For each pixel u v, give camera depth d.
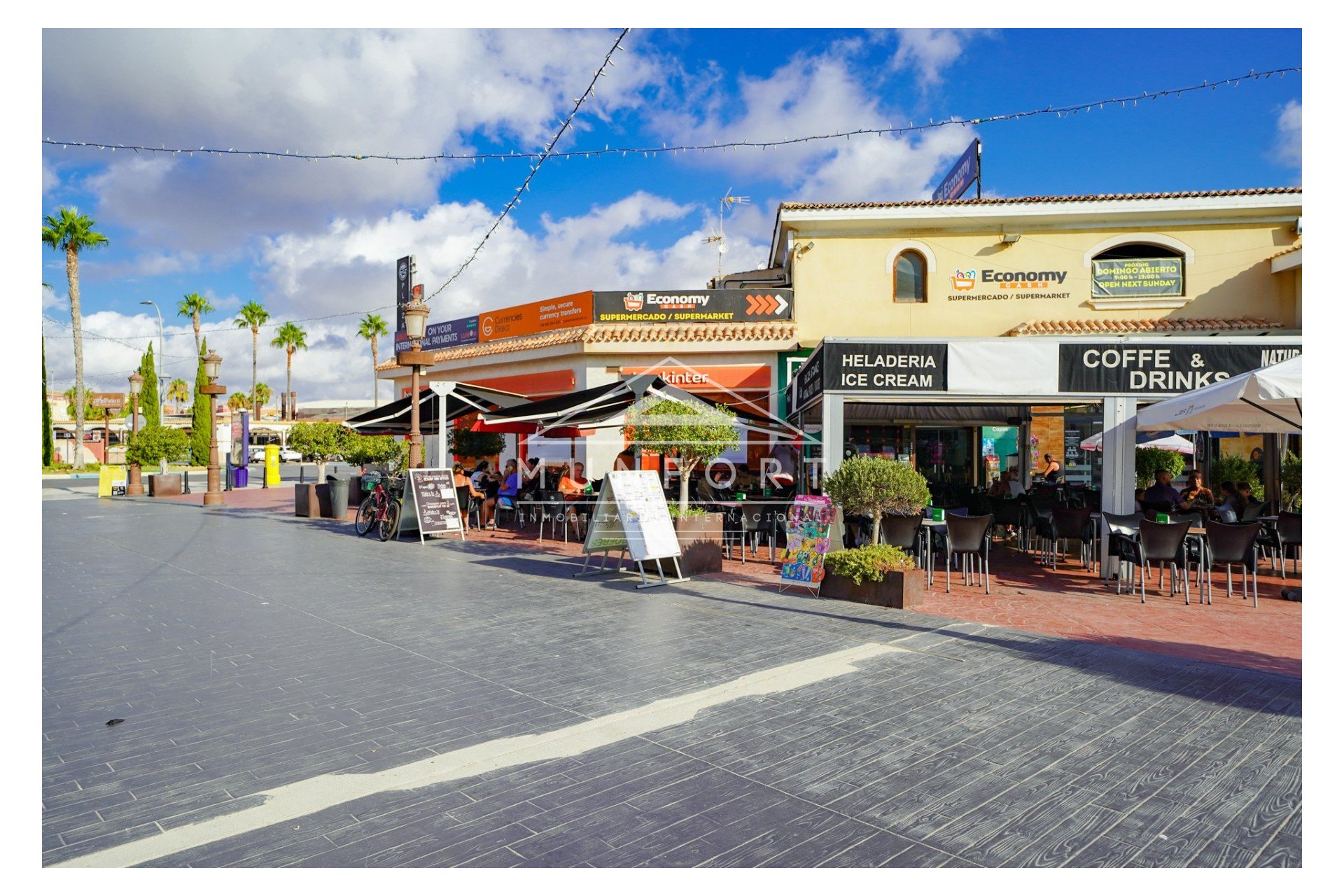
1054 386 10.05
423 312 14.12
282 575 9.76
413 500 13.55
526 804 3.61
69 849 3.17
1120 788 3.81
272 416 86.75
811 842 3.29
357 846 3.22
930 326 17.38
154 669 5.67
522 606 7.94
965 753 4.21
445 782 3.83
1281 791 3.77
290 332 72.62
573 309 19.27
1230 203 16.41
